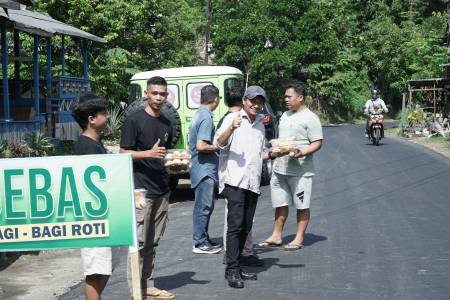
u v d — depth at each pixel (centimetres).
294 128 844
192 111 1352
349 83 6025
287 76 4828
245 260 768
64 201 493
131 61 2977
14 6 1144
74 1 2727
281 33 4712
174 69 1389
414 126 3164
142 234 628
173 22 3325
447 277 704
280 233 865
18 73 2053
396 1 6662
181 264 788
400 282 689
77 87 2133
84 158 493
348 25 6225
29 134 1523
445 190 1330
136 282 495
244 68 4881
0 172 491
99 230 496
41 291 676
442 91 3619
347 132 3656
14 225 493
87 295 516
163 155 605
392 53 6131
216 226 1029
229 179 695
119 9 2864
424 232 937
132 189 496
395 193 1305
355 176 1586
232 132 681
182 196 1414
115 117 2641
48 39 1928
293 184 845
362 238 906
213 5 5006
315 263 777
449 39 4334
